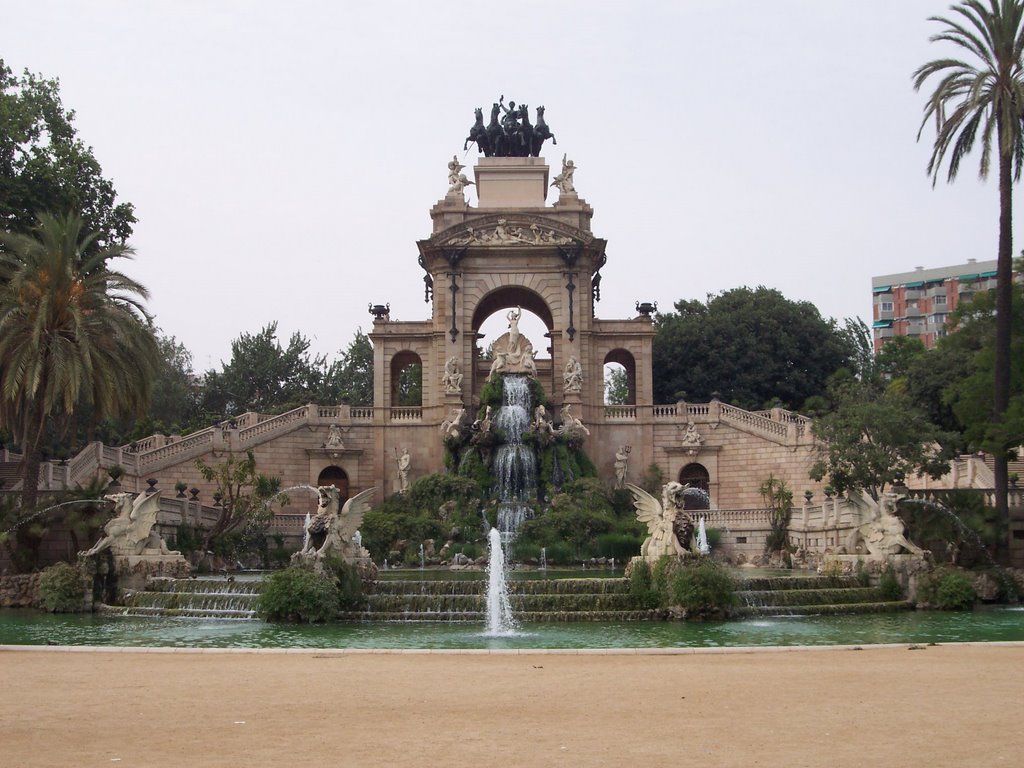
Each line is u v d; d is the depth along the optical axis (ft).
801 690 72.79
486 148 302.04
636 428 279.08
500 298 298.35
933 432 207.72
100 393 173.68
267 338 444.14
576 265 280.10
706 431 277.03
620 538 224.74
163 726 60.75
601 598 137.90
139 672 83.41
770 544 226.58
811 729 59.21
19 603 155.94
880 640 113.29
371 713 64.69
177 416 394.73
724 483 273.13
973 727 59.41
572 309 278.46
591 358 281.33
